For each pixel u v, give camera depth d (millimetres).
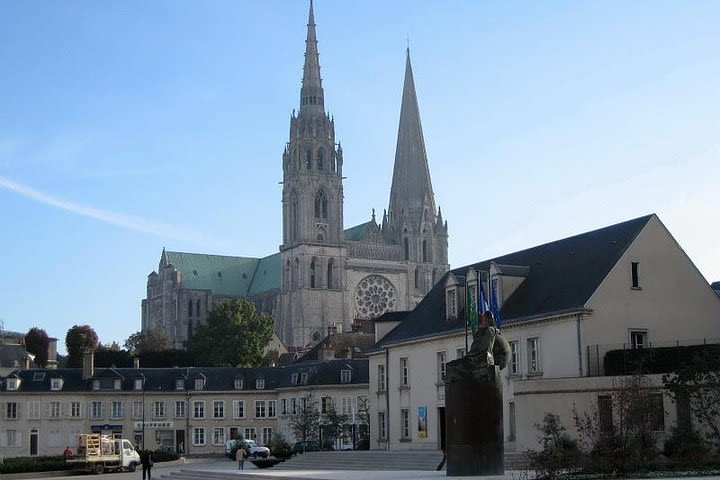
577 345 62031
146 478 73500
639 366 55344
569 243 71875
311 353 179375
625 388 51719
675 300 65312
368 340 182625
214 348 189625
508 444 67438
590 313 62219
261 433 137125
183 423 135500
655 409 53344
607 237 67875
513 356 68312
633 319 63625
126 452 93875
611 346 62594
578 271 66688
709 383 50875
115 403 133750
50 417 130375
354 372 127500
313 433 115938
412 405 79750
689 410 54562
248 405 137625
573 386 59531
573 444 50188
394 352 83062
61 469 88062
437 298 82688
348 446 116750
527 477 45156
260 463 77250
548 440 51562
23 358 159750
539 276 70750
